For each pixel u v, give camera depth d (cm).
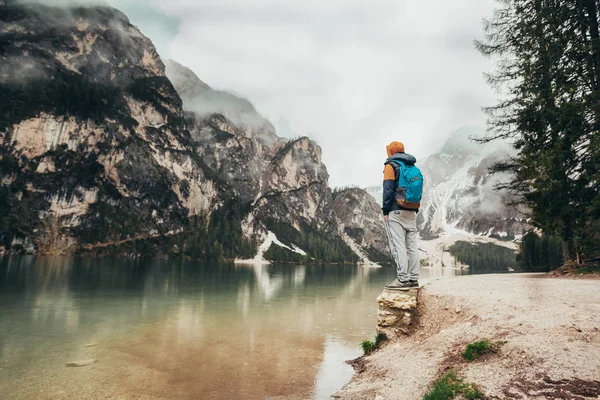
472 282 842
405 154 722
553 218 1363
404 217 723
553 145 1438
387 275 9838
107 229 14162
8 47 15475
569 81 1426
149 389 600
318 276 7256
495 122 1770
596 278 933
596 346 399
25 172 13175
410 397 436
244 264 15438
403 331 710
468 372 419
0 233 11306
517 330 486
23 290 2352
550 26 1480
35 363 755
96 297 2131
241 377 674
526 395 336
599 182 1234
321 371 717
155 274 5012
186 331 1160
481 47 1798
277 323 1386
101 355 830
